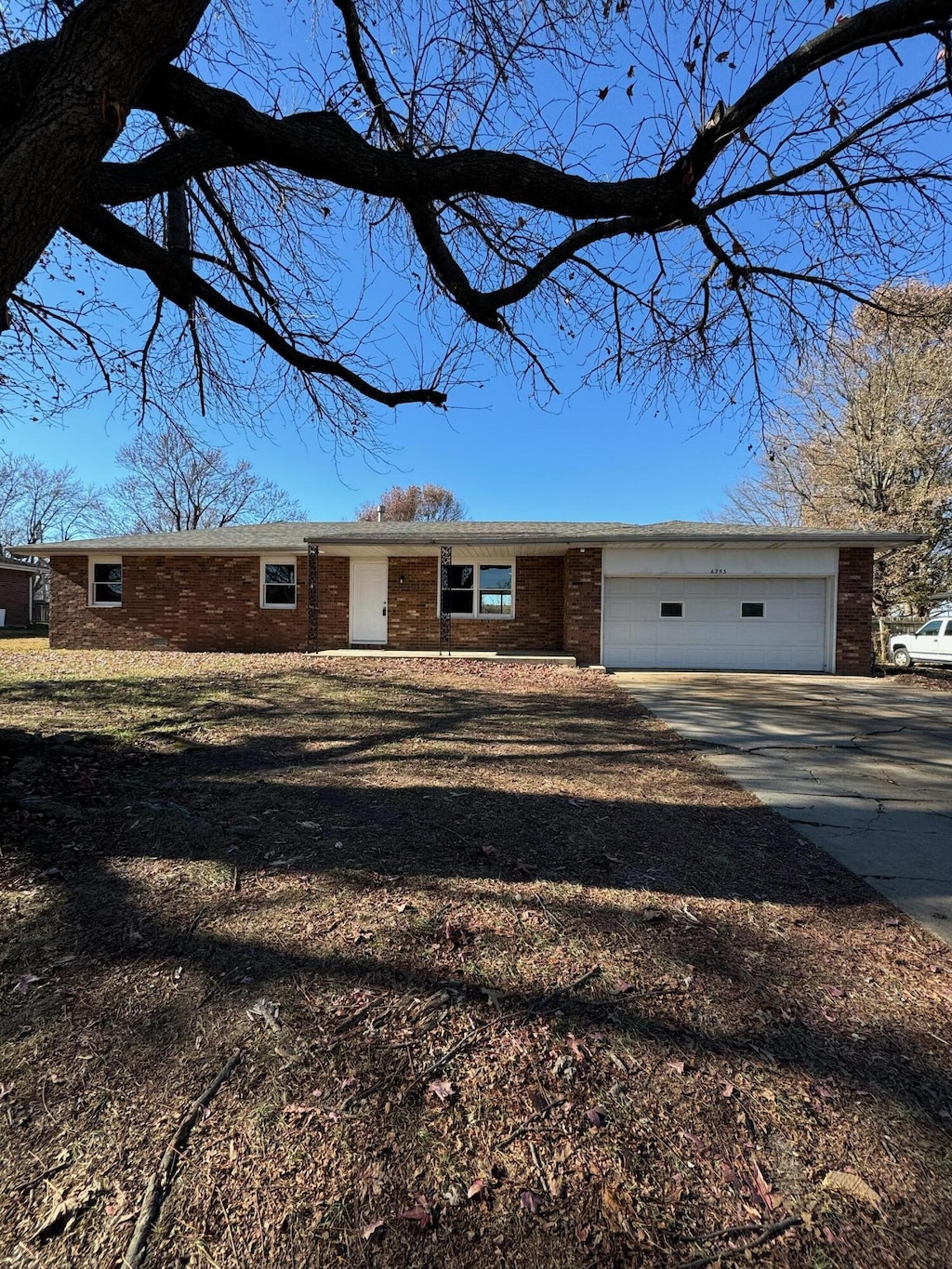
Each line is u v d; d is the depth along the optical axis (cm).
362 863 330
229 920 269
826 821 425
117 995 218
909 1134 168
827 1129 169
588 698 923
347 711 762
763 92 314
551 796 458
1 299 271
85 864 320
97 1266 129
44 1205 142
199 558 1558
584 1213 144
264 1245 135
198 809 404
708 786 502
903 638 1680
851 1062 195
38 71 294
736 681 1177
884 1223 143
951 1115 175
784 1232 140
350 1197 146
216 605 1555
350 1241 136
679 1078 186
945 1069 193
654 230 411
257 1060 188
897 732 721
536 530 1581
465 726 700
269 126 326
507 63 406
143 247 416
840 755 612
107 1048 192
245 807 411
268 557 1548
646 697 948
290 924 267
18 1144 157
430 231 403
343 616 1545
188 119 322
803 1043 204
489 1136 164
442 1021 209
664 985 232
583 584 1354
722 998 226
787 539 1237
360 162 343
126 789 434
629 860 349
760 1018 215
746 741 670
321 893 296
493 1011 215
